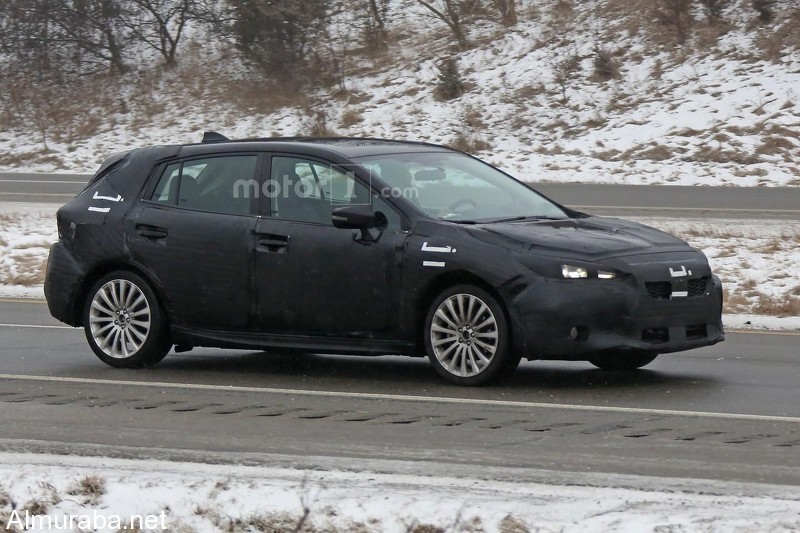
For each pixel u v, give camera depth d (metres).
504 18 76.50
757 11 66.38
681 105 60.06
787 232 33.53
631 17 71.12
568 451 12.62
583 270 15.66
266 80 76.62
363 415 14.90
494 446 12.93
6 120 79.44
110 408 15.60
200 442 13.38
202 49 83.25
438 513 9.79
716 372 17.97
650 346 15.75
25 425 14.48
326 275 17.14
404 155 18.27
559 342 15.61
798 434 13.43
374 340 17.05
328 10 81.00
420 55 75.62
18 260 34.59
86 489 10.92
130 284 18.86
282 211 17.72
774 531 9.16
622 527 9.33
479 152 60.72
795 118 55.59
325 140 18.78
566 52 69.62
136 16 85.69
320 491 10.55
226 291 17.94
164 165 19.05
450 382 16.72
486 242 16.16
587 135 60.09
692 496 10.51
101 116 77.75
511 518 9.53
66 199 50.62
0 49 86.12
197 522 10.12
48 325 24.44
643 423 14.10
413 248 16.56
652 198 44.09
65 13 85.19
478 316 16.28
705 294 16.48
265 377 18.11
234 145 18.61
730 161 52.62
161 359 19.19
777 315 24.27
